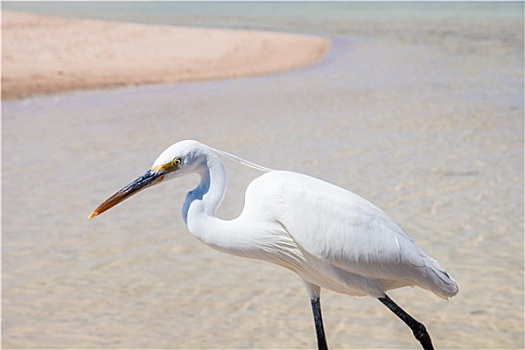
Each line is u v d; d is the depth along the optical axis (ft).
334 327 26.73
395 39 138.51
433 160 47.50
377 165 46.14
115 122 60.29
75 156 49.08
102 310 27.89
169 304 28.37
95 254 32.91
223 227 21.08
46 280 30.22
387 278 21.27
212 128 57.52
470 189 41.22
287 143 52.06
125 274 30.94
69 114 63.72
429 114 63.36
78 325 26.73
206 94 75.51
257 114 63.67
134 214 38.19
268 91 77.46
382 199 39.40
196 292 29.43
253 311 27.91
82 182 43.24
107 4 326.65
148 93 76.18
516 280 29.66
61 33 127.65
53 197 40.47
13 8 272.31
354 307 28.43
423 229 35.06
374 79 86.17
